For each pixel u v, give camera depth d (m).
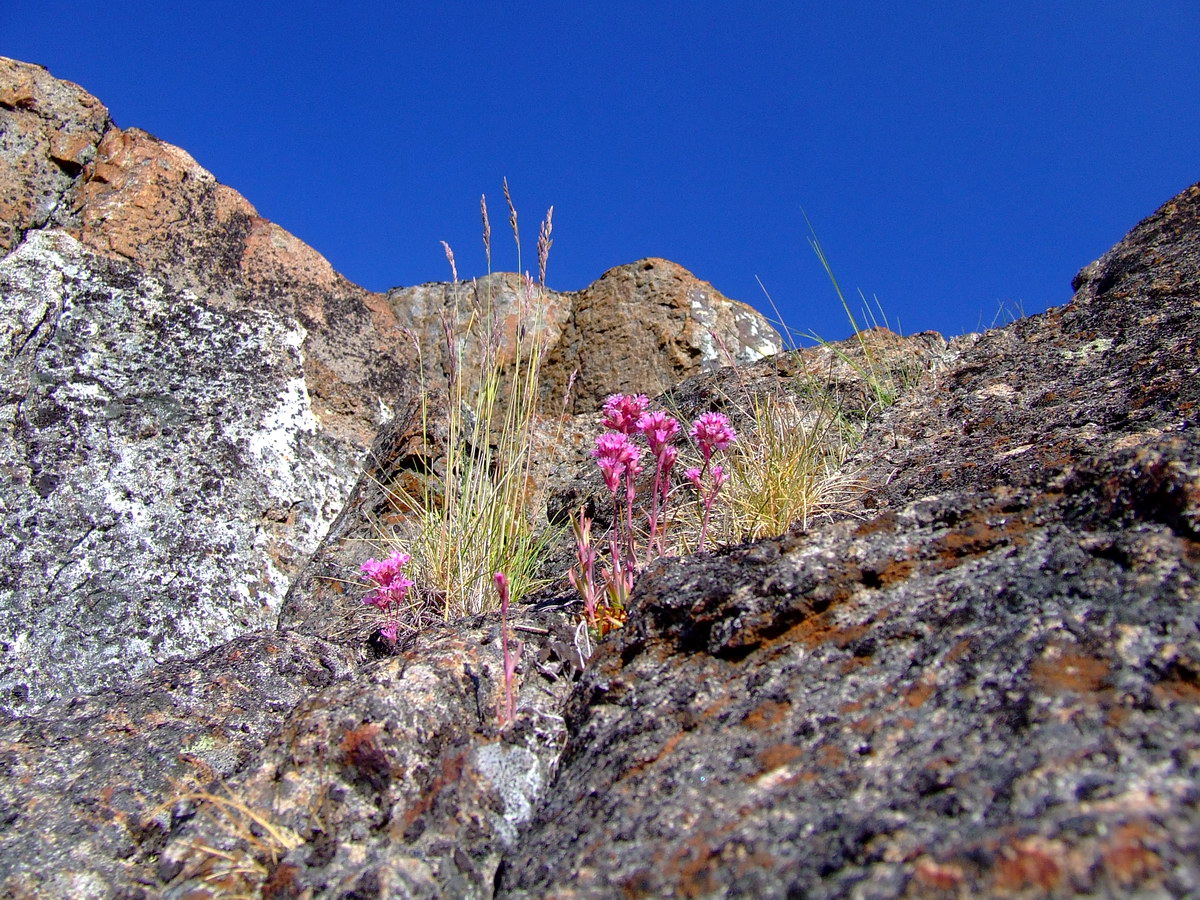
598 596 0.52
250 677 0.54
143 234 1.07
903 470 0.59
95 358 0.77
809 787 0.32
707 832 0.31
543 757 0.41
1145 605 0.33
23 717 0.51
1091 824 0.24
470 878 0.37
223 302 1.10
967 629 0.36
